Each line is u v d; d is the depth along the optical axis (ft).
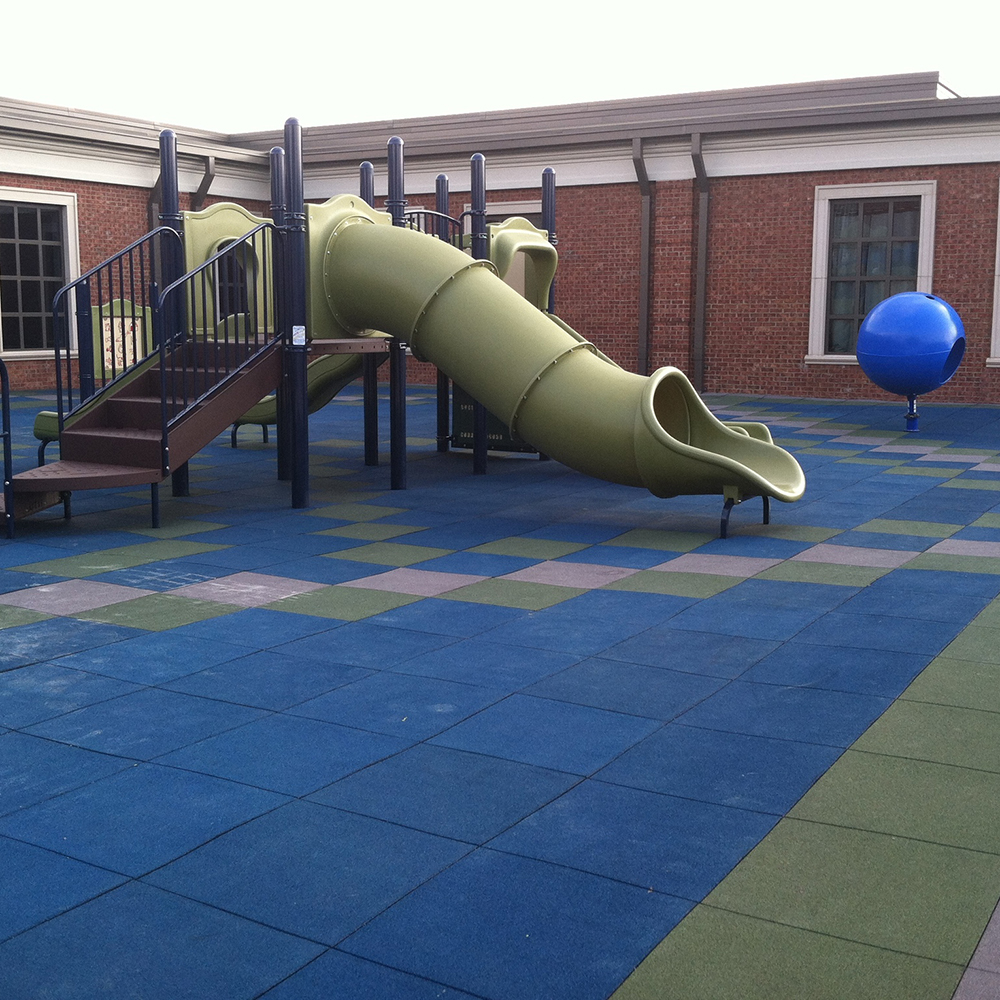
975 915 9.21
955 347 46.06
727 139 63.05
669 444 25.21
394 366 32.78
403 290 29.66
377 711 14.14
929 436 44.86
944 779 11.96
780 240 63.05
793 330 63.52
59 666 16.01
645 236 65.87
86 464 27.50
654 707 14.23
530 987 8.27
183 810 11.30
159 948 8.82
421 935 8.98
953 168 58.54
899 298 46.03
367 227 30.96
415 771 12.24
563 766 12.36
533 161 68.95
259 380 29.17
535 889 9.68
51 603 19.56
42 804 11.46
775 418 52.29
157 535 25.94
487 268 29.89
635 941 8.86
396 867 10.09
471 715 13.97
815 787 11.76
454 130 72.74
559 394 27.32
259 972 8.49
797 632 17.53
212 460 39.32
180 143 68.28
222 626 18.11
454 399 41.16
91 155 65.98
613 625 18.04
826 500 30.14
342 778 12.07
